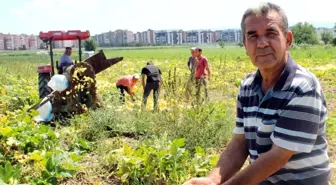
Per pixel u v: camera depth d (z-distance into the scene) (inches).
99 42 6402.6
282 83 93.7
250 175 91.6
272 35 92.9
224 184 92.4
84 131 287.0
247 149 110.6
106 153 242.8
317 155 95.1
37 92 478.3
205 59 458.6
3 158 226.8
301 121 90.4
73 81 351.9
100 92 506.6
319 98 92.6
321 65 1069.8
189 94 287.3
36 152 225.9
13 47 4950.8
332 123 305.9
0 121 287.7
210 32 6943.9
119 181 206.1
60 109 350.3
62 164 209.8
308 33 3427.7
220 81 665.0
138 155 216.5
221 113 307.7
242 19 97.0
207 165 213.5
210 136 260.8
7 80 609.9
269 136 95.7
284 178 96.1
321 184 97.1
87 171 214.2
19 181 193.8
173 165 204.1
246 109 103.3
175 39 6899.6
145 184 199.0
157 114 291.9
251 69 975.0
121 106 349.4
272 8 93.7
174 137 256.1
